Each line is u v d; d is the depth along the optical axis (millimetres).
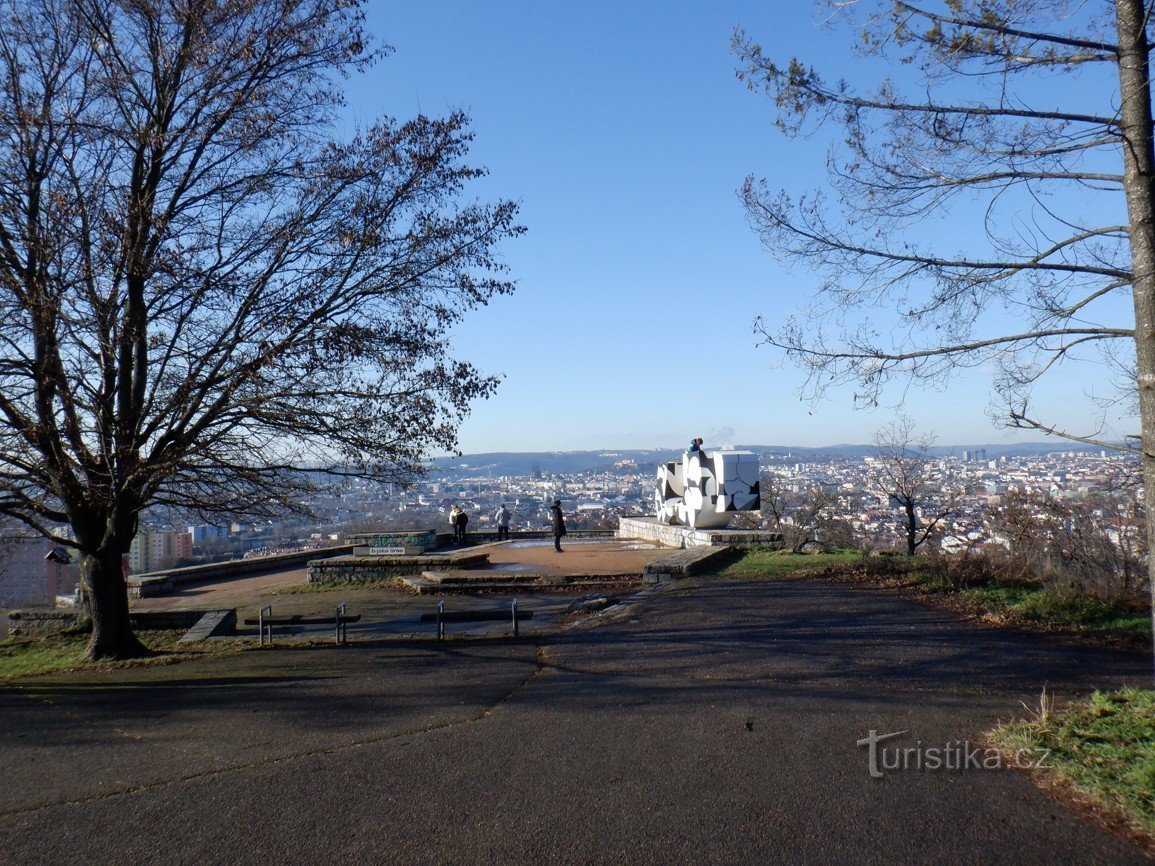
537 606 14562
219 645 11938
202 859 4574
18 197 10555
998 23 6223
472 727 6930
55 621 15375
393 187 12203
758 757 5918
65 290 10312
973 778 5395
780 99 6910
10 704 8500
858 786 5316
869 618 10734
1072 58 6035
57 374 10289
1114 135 5863
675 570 15203
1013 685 7512
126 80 11242
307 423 11500
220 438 11492
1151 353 5574
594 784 5492
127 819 5168
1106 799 4883
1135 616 9844
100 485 10711
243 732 7035
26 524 11922
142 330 11117
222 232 11625
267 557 24953
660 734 6539
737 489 22000
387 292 11992
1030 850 4367
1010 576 12242
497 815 5035
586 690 8055
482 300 12578
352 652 10719
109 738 7027
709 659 9094
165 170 11656
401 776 5777
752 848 4492
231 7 11508
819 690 7664
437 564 19375
